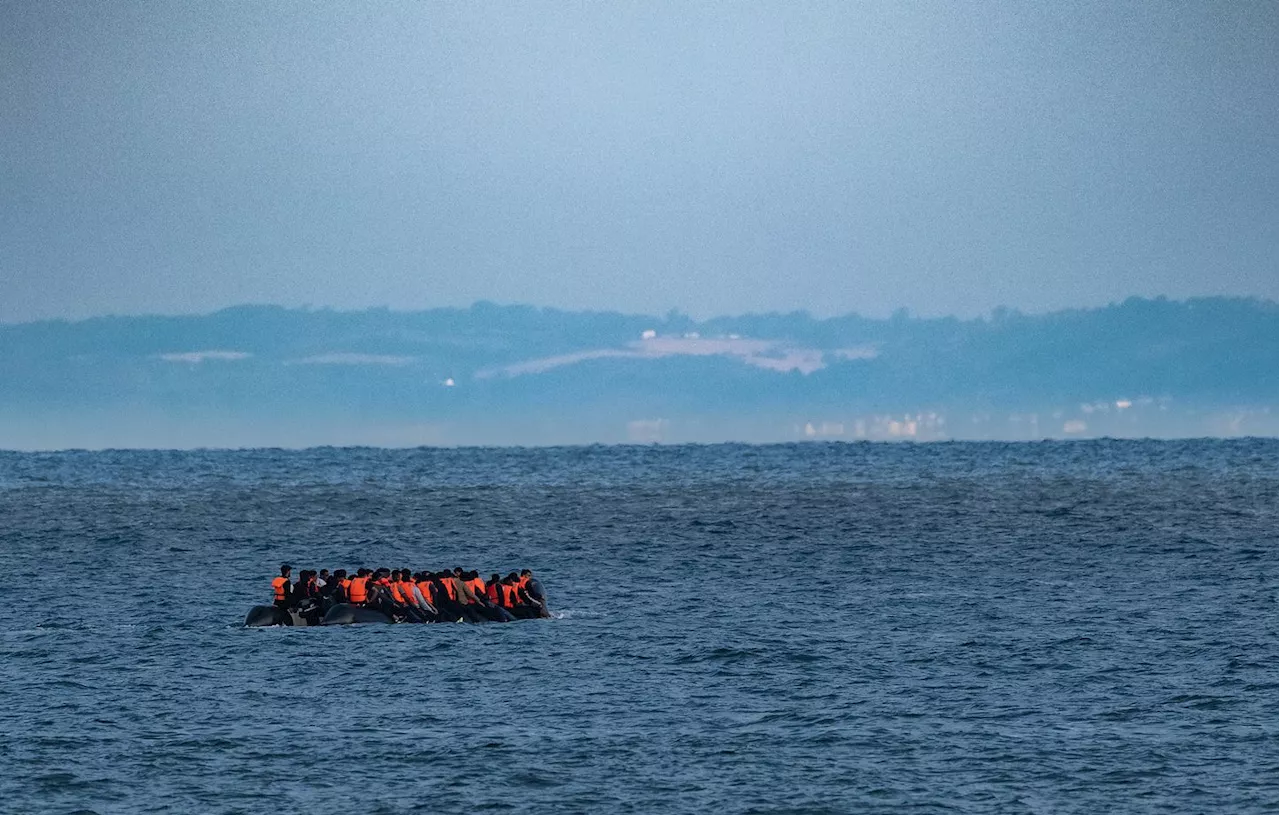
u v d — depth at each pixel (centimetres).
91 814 13725
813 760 15200
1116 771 14750
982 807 13800
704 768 14988
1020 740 15838
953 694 17975
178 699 17788
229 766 15062
